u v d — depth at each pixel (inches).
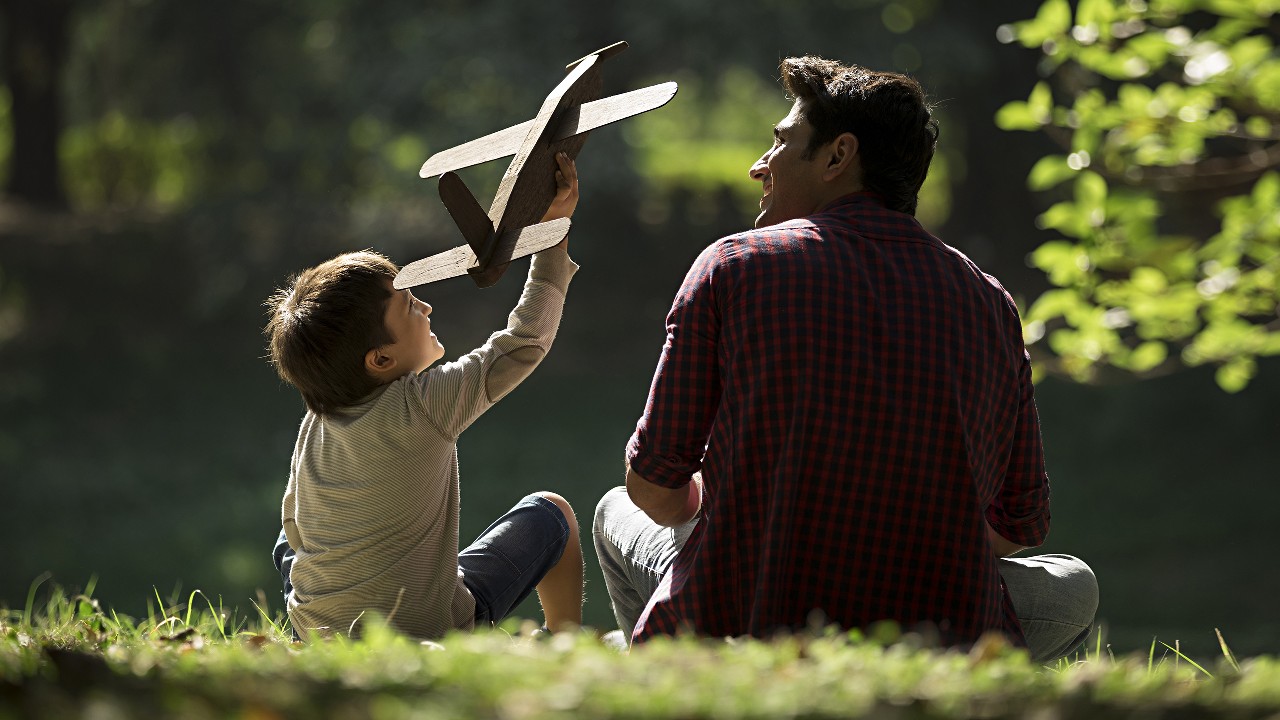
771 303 245.3
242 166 2212.1
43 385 1820.9
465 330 1936.5
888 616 241.9
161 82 2213.3
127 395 1818.4
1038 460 269.3
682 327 255.1
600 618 1046.4
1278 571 1064.8
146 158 2426.2
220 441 1673.2
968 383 246.5
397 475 283.4
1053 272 515.2
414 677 176.9
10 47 2340.1
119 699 168.7
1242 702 171.9
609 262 2022.6
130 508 1403.8
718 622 246.7
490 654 190.4
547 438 1610.5
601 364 1915.6
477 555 309.1
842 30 1747.0
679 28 1700.3
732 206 2162.9
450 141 1800.0
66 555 1243.2
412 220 2043.6
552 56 1772.9
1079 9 501.0
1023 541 277.7
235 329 1998.0
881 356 243.3
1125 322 517.3
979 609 242.5
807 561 242.1
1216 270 512.4
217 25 2112.5
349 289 285.0
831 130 267.1
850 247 251.6
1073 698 174.2
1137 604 986.7
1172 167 514.6
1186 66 490.3
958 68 1766.7
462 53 1761.8
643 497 262.5
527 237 249.0
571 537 323.9
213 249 1985.7
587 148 1839.3
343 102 1973.4
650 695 162.6
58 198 2379.4
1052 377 1658.5
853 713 160.9
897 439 241.1
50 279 2020.2
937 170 2431.1
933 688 175.8
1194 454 1440.7
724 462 248.4
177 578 1178.6
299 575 294.7
